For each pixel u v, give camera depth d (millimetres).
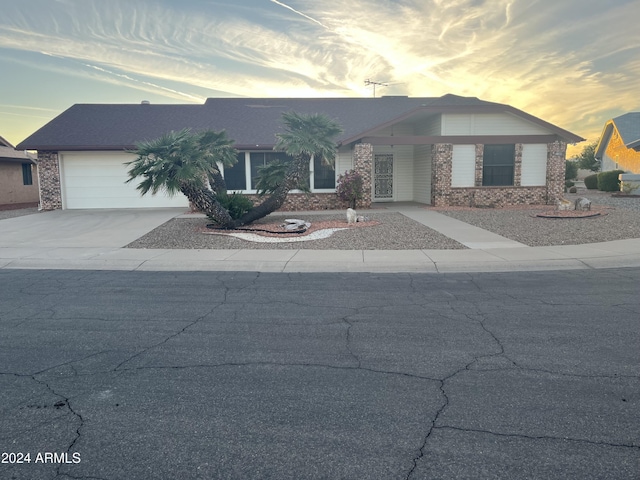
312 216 18672
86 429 3568
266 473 3016
